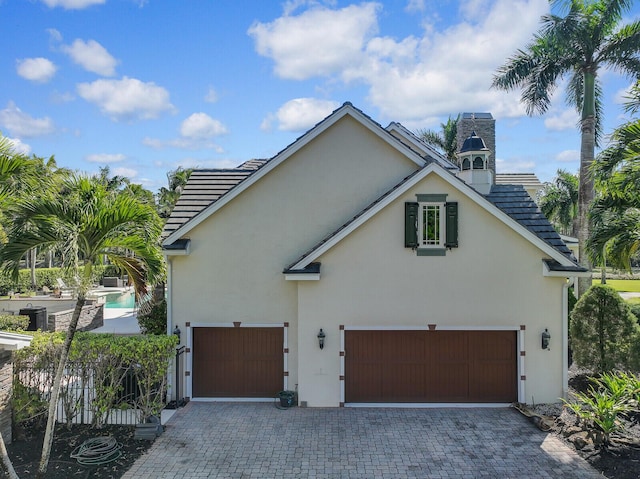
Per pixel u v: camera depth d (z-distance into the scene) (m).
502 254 16.33
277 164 17.44
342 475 11.71
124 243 11.07
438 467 12.11
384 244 16.39
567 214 40.75
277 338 17.50
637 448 12.70
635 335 17.36
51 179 11.38
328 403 16.52
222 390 17.44
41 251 10.95
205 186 20.06
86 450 12.41
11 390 13.33
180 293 17.47
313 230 17.58
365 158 17.67
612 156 16.72
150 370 14.33
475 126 26.08
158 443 13.48
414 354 16.64
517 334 16.48
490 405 16.47
